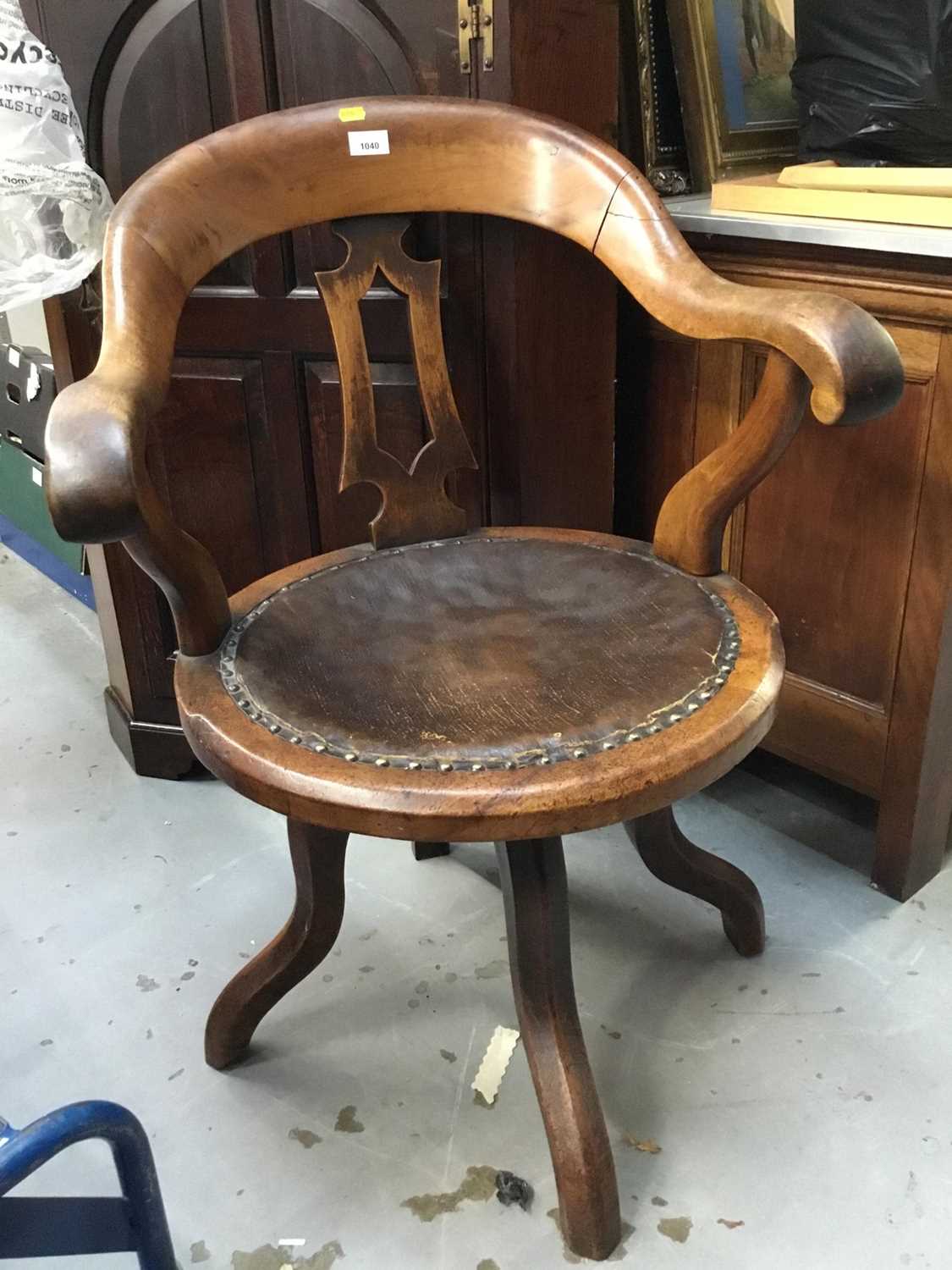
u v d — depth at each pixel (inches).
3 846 51.1
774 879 47.0
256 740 26.9
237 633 31.8
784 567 45.1
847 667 44.1
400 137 36.5
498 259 40.9
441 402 38.2
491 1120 36.6
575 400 44.6
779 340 29.1
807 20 41.9
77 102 43.2
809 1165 34.5
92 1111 24.4
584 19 39.3
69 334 47.3
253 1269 32.1
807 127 44.3
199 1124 36.8
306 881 35.6
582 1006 40.9
